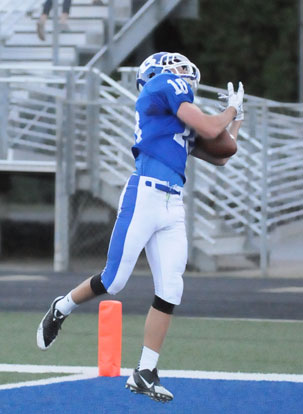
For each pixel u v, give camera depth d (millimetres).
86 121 37500
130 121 38219
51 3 44375
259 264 37562
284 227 38875
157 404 16422
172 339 23438
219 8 71188
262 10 71188
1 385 18000
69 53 45938
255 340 23391
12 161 37156
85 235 39625
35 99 39094
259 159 37875
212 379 18734
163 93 16156
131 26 46750
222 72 71562
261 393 17453
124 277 16500
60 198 36531
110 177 37844
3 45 45656
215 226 37375
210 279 34562
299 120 38375
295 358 21188
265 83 71500
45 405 16328
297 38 71312
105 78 38062
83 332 24422
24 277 34625
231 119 16328
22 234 48938
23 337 23578
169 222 16391
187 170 36250
